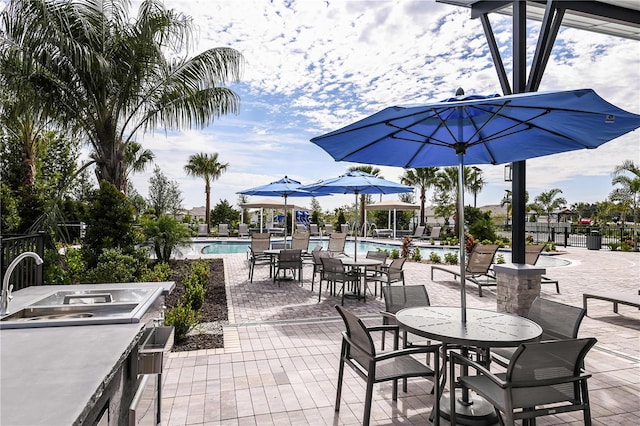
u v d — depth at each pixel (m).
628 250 18.62
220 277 10.20
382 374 2.92
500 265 6.11
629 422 3.09
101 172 8.05
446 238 22.36
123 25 7.79
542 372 2.42
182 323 4.98
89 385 1.26
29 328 1.95
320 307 6.95
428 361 4.17
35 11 6.62
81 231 10.76
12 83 6.82
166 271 9.54
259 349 4.74
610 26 8.46
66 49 6.68
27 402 1.12
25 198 8.84
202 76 8.55
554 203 43.91
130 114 8.11
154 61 7.82
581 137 3.48
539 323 3.47
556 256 16.20
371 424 3.05
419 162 4.66
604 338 5.34
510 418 2.35
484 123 3.39
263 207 20.66
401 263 7.05
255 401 3.42
